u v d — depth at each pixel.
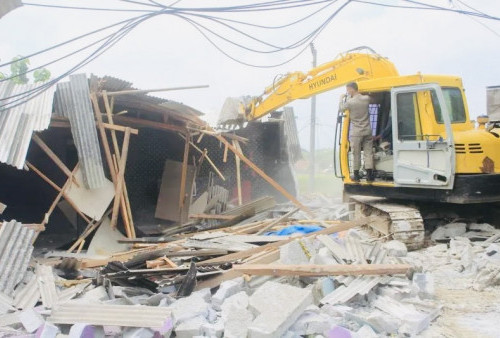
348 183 9.91
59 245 10.59
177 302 5.19
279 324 4.41
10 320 4.78
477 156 8.08
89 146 9.48
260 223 10.06
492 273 6.50
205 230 10.59
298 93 11.31
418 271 6.20
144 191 13.95
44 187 12.48
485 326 5.07
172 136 14.46
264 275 5.88
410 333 4.80
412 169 8.55
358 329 4.83
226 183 15.30
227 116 12.99
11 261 6.00
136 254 7.23
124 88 10.54
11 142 8.29
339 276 5.83
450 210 9.24
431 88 8.26
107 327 4.52
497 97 11.49
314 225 9.65
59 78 7.32
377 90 9.10
